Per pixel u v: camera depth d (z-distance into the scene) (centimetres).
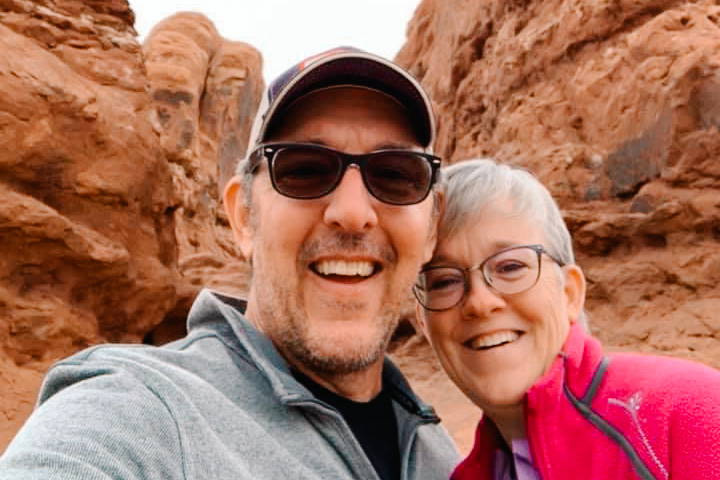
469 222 47
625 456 36
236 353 39
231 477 30
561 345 46
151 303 330
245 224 49
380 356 46
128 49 360
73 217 292
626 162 370
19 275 265
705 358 249
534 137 457
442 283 48
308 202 42
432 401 290
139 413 29
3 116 266
